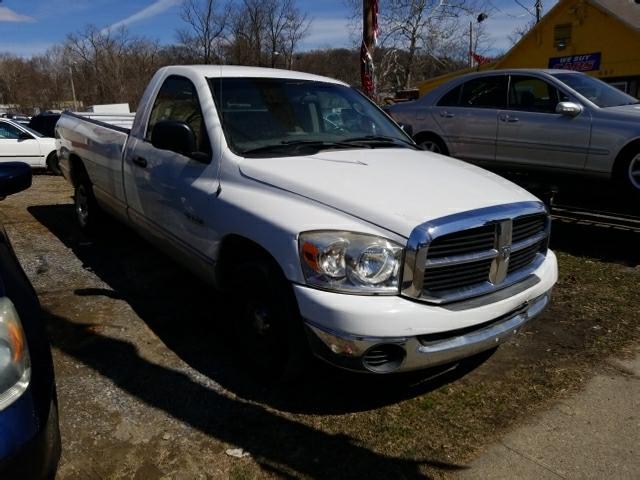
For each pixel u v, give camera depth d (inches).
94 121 225.1
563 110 240.7
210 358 138.5
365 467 102.1
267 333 122.3
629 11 718.5
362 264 103.2
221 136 139.8
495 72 280.1
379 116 182.1
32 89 2672.2
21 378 72.1
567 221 230.1
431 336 107.3
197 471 100.0
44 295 175.3
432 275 106.7
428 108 304.3
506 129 267.6
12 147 480.7
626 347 148.9
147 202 168.6
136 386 125.4
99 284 186.1
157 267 203.6
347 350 102.8
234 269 130.0
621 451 107.5
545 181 236.1
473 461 104.3
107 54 2058.3
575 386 130.1
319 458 104.2
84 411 115.6
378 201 111.5
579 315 169.0
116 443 106.4
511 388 129.4
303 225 109.8
